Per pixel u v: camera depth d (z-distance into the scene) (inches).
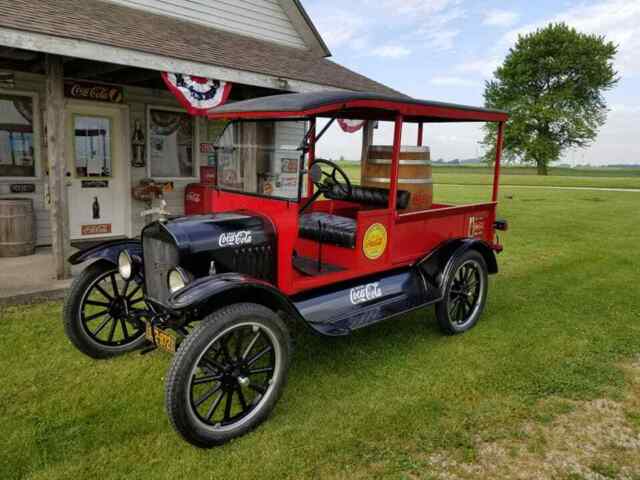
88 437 106.7
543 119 1541.6
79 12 234.7
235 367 109.3
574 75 1579.7
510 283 238.4
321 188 153.6
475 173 1809.8
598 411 122.3
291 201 130.8
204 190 319.6
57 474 94.9
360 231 144.6
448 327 167.9
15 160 270.8
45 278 210.4
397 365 145.6
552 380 137.0
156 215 322.0
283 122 131.8
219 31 333.1
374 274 154.4
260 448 105.0
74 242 296.7
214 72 235.9
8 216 248.2
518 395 129.0
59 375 133.8
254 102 142.9
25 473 95.0
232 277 107.6
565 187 941.2
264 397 113.2
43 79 270.8
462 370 143.0
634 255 304.2
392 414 118.4
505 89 1670.8
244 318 106.3
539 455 105.0
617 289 229.0
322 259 158.1
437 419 117.2
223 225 122.2
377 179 180.5
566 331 175.3
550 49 1563.7
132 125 307.3
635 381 138.3
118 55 202.8
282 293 113.3
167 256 117.6
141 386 129.3
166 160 328.5
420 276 164.7
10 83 257.8
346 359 149.3
